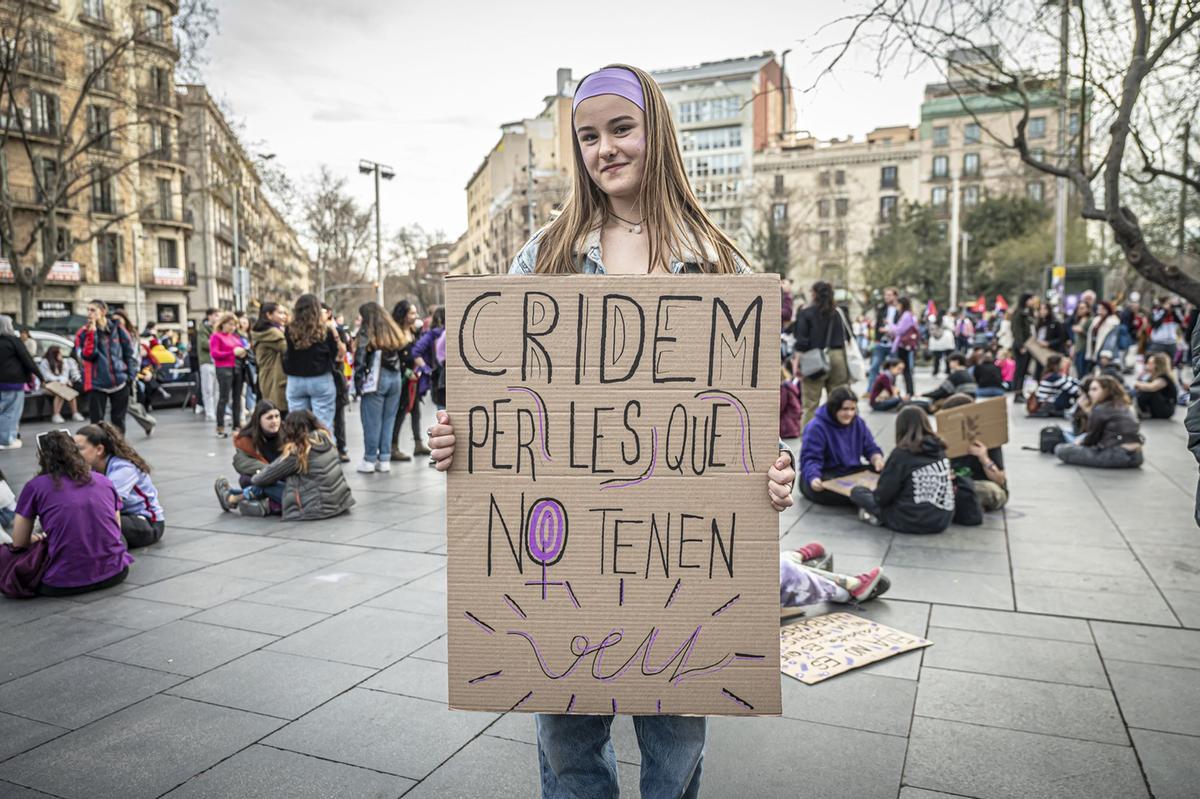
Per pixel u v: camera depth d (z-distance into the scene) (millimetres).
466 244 108625
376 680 3393
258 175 37594
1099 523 5973
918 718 3035
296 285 99938
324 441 6574
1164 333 16984
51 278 42250
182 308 51031
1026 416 12805
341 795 2559
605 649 1745
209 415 14414
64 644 3816
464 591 1750
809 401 10195
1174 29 4727
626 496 1727
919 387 18656
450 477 1747
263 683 3371
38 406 14047
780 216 70688
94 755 2807
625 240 1912
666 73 76250
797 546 5398
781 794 2549
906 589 4512
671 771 1855
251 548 5555
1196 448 1999
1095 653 3598
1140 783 2588
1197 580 4602
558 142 76438
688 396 1716
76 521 4500
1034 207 54031
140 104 30656
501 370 1726
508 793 2562
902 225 59344
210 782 2635
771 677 1730
